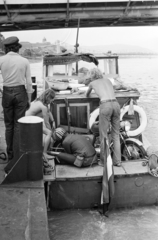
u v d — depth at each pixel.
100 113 4.61
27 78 4.72
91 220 4.36
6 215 3.44
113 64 7.34
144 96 13.26
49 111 5.06
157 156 4.57
